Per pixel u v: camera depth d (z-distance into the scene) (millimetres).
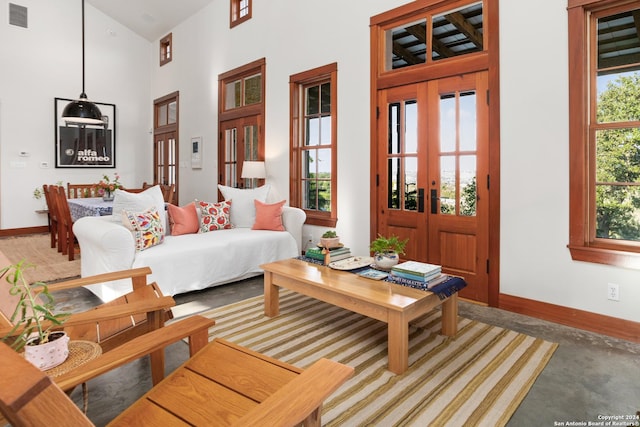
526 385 1936
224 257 3576
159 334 1319
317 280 2480
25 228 6824
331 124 4367
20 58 6672
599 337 2512
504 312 2990
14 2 6570
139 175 8117
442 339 2480
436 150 3465
